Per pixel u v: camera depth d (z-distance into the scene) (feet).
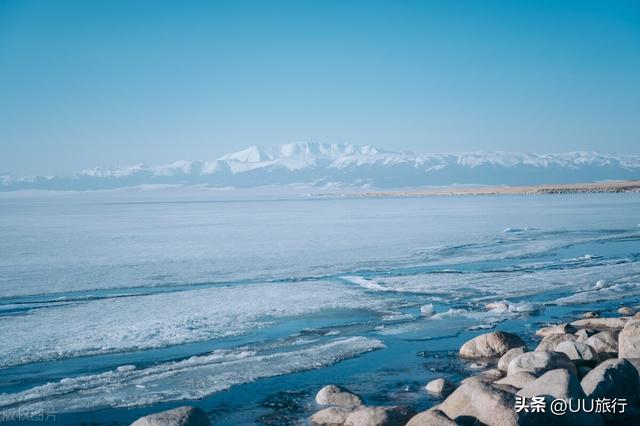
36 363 46.19
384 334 53.72
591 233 149.07
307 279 85.81
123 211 364.17
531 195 510.58
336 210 314.35
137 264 103.35
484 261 102.06
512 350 41.88
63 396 38.55
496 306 64.13
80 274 92.53
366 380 40.65
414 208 312.91
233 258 109.81
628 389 32.58
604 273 86.43
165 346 50.62
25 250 126.62
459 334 53.21
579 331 46.65
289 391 38.83
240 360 45.88
